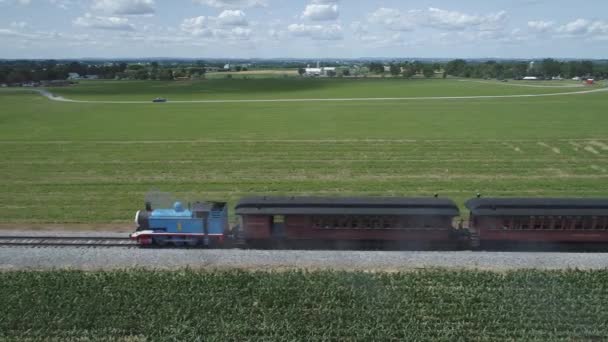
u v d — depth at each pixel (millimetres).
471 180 46406
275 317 21500
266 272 24891
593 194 41656
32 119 88938
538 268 25578
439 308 21984
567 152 58000
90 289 23406
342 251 27734
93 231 32375
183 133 72188
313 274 24609
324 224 27688
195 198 41156
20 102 121188
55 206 39094
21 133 73250
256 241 28516
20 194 42750
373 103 112562
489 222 27547
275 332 20609
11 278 24328
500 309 21844
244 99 127188
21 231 32375
